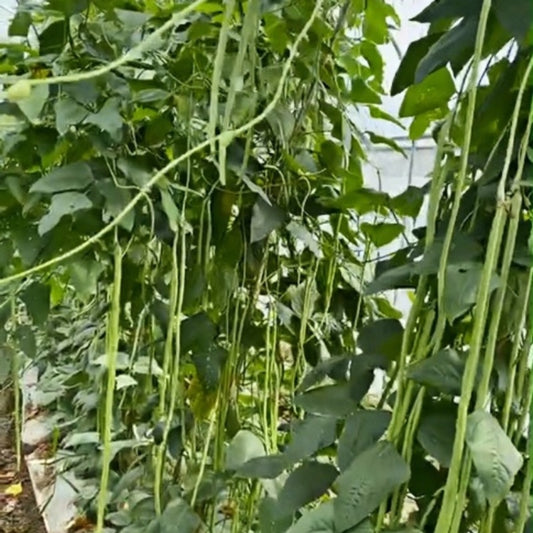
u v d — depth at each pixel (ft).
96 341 4.04
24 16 2.65
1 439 7.06
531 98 1.54
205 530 2.93
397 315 3.10
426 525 1.80
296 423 1.93
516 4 1.44
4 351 2.87
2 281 1.61
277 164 2.77
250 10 1.68
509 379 1.59
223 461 2.87
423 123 2.61
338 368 2.23
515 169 1.58
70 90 2.32
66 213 2.21
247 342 2.95
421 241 1.93
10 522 5.87
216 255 2.74
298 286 3.07
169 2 3.05
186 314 3.07
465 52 1.66
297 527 1.59
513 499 1.76
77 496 4.54
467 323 1.75
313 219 2.90
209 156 2.50
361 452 1.64
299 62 2.76
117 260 2.32
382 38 3.02
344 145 2.83
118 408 3.71
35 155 2.69
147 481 3.39
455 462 1.43
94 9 2.94
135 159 2.40
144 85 2.59
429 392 1.64
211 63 2.55
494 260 1.42
